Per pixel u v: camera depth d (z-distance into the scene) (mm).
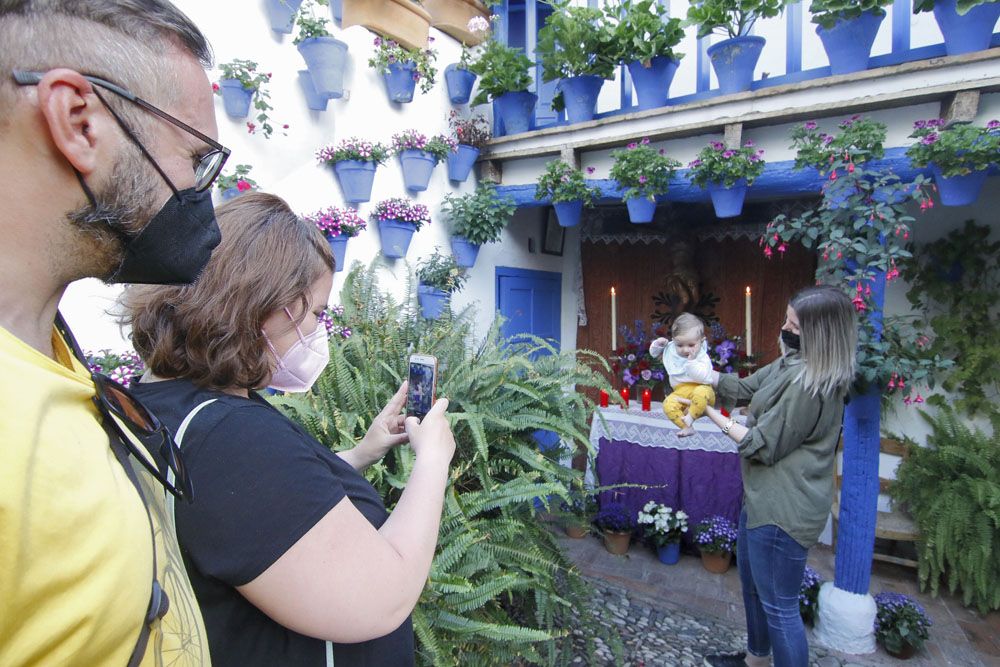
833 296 1837
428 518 787
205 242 542
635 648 2590
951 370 3207
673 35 2719
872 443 2516
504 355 2482
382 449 1205
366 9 2656
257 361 730
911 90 2176
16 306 404
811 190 2574
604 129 2977
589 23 2936
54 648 316
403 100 2838
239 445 609
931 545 2920
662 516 3439
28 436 324
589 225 4340
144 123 443
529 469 2338
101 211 427
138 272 500
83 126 401
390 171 2855
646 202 2865
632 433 3650
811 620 2789
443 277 2914
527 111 3334
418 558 718
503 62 3150
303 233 788
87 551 336
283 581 578
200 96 503
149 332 711
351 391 1886
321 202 2533
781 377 2000
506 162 3486
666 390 3973
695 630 2742
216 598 621
